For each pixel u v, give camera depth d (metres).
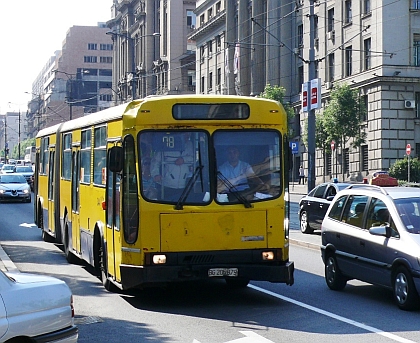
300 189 56.47
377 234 11.02
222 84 75.56
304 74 60.22
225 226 10.91
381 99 48.59
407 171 45.69
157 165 10.88
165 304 11.57
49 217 20.06
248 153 11.12
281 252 11.10
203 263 10.85
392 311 10.66
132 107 11.27
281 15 63.62
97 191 13.32
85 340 8.98
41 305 6.27
